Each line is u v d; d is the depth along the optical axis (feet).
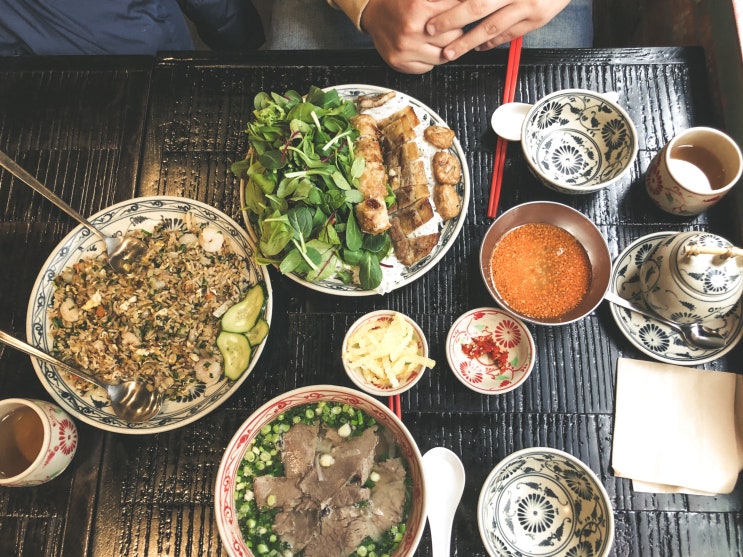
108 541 1.80
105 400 1.88
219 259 1.98
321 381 1.92
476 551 1.77
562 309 1.95
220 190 2.10
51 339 1.94
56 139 2.17
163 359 1.91
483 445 1.86
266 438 1.83
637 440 1.84
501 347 1.95
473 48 2.16
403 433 1.66
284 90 2.18
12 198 2.14
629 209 2.06
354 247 1.84
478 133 2.12
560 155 2.12
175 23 2.73
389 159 2.04
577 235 1.98
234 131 2.15
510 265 2.01
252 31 2.92
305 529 1.76
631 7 2.74
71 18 2.40
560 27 2.52
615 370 1.92
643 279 1.90
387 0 2.06
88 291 1.95
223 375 1.88
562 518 1.80
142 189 2.11
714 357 1.85
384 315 1.90
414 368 1.85
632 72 2.16
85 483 1.84
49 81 2.22
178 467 1.85
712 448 1.82
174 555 1.78
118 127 2.17
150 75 2.20
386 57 2.13
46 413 1.74
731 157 1.88
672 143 1.87
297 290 2.00
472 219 2.06
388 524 1.74
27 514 1.82
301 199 1.79
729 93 2.06
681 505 1.80
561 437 1.87
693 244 1.73
